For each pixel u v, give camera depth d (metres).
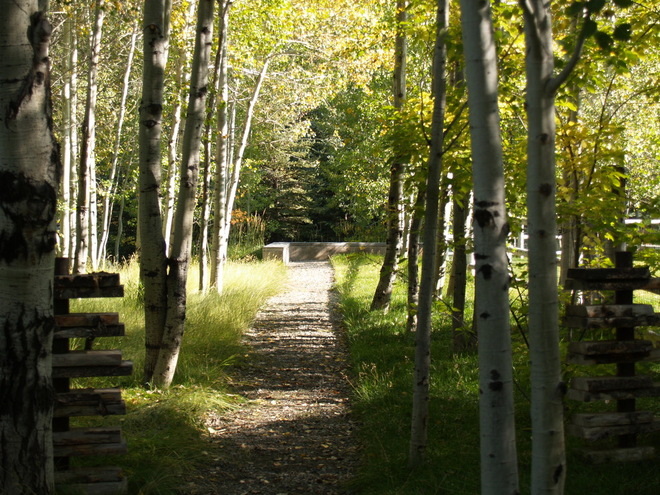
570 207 5.45
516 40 5.08
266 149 29.28
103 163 28.06
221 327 10.01
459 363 7.56
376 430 5.69
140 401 6.46
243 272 18.17
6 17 3.56
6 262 3.67
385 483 4.60
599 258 6.14
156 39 7.02
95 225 17.44
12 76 3.58
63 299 4.42
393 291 14.88
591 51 5.12
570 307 4.73
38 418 3.78
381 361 8.25
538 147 2.87
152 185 7.09
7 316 3.69
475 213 3.03
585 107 12.98
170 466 4.86
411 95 13.45
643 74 11.55
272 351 9.60
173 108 16.03
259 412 6.59
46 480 3.84
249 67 18.81
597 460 4.57
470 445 5.15
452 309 6.41
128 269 15.77
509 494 3.01
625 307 4.64
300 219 39.81
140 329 9.27
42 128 3.67
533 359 2.92
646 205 5.59
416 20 7.36
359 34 15.61
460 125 5.80
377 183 23.86
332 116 28.98
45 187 3.68
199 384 7.23
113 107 21.33
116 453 4.28
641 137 14.23
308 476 4.93
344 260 25.00
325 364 8.79
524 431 5.34
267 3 14.97
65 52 15.80
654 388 4.63
